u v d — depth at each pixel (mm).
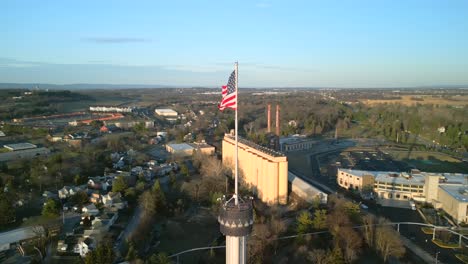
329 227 119250
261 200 156875
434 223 134625
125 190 151250
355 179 173875
